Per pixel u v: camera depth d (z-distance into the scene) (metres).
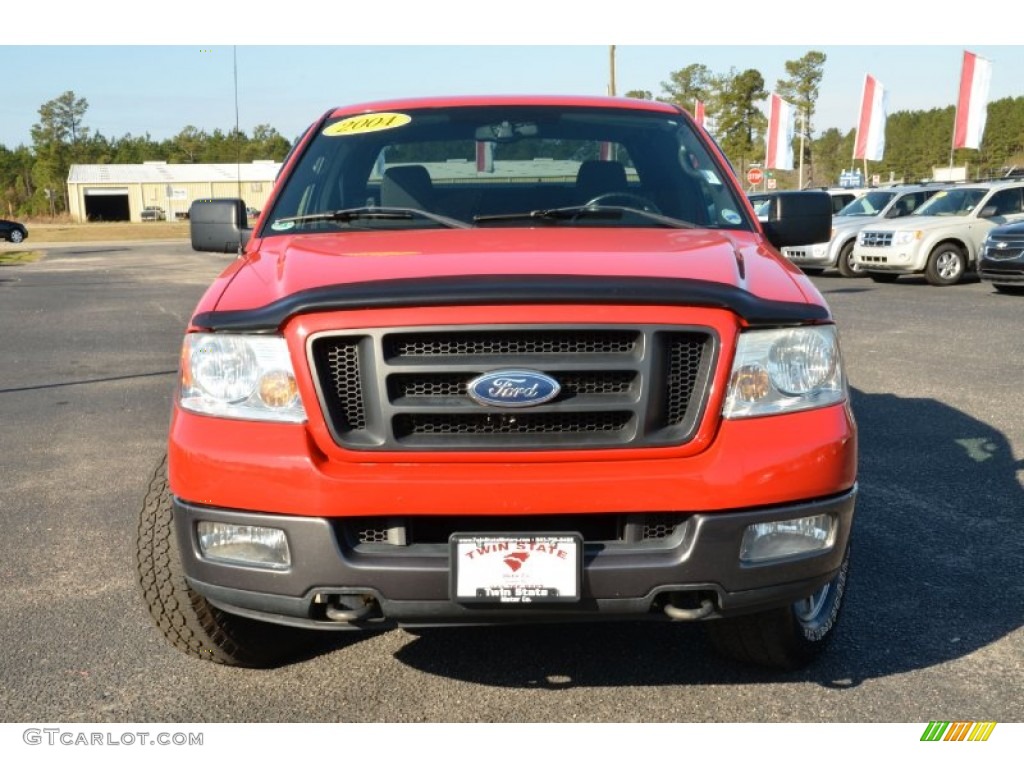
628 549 2.61
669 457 2.64
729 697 3.10
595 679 3.23
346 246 3.25
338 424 2.62
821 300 2.89
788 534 2.70
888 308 13.70
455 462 2.60
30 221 97.31
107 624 3.67
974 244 17.28
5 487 5.58
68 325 13.57
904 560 4.21
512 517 2.64
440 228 3.58
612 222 3.62
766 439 2.65
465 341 2.61
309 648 3.47
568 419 2.64
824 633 3.23
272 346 2.67
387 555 2.59
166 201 98.38
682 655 3.39
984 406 7.24
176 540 2.84
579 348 2.63
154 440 6.70
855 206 21.31
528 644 3.49
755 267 3.04
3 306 16.47
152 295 18.41
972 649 3.40
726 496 2.60
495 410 2.59
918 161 96.81
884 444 6.16
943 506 4.93
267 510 2.62
